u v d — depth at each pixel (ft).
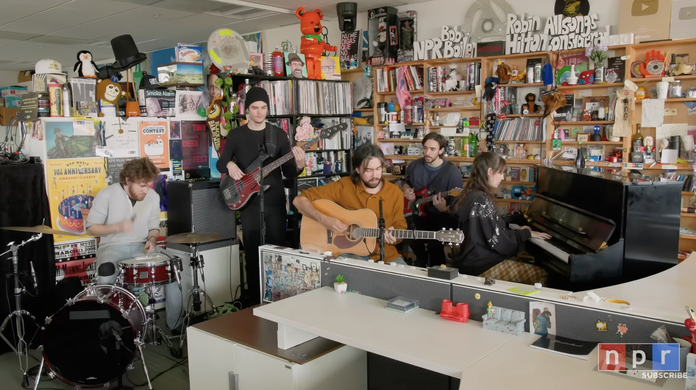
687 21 14.40
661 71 14.65
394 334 6.69
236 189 13.87
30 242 12.37
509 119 17.08
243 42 15.80
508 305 6.86
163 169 15.01
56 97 12.97
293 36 24.56
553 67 16.34
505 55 17.06
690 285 7.18
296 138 16.52
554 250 9.91
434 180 15.26
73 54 32.86
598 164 15.84
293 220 16.72
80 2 19.52
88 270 13.57
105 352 9.39
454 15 18.62
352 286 8.55
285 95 16.80
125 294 9.55
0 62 35.70
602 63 15.34
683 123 14.84
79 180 13.33
